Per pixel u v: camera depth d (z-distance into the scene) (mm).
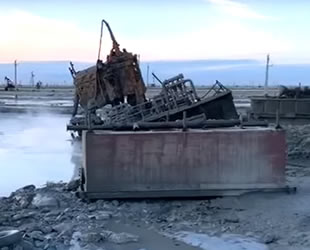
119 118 18016
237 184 11633
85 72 22797
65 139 26953
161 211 10891
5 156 21203
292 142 20906
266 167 11703
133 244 8664
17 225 9742
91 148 11469
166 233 9344
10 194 13570
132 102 21906
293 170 15883
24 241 8227
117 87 21828
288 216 10141
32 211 10930
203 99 17719
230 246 8555
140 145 11539
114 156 11508
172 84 17891
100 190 11508
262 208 10773
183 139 11594
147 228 9664
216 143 11633
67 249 8344
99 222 9977
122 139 11508
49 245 8391
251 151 11680
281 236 9000
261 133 11695
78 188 12766
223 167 11633
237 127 13664
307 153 18906
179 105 17781
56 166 18797
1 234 8109
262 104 28641
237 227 9641
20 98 71000
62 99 68250
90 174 11477
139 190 11484
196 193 11539
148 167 11547
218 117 17719
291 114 27766
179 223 10008
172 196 11508
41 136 28453
